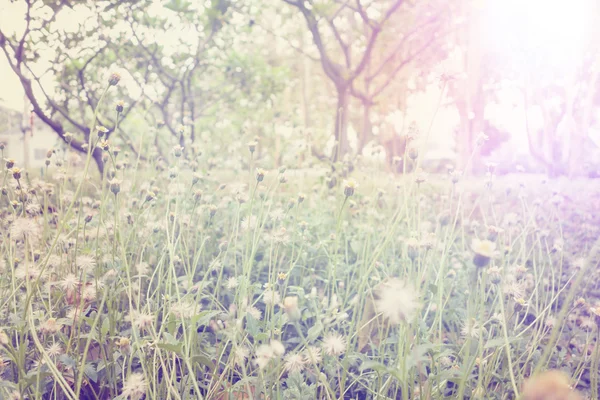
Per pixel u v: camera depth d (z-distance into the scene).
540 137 8.37
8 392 1.30
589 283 2.70
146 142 5.16
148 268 2.19
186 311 1.55
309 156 4.68
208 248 2.64
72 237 2.21
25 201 1.85
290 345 1.97
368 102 7.91
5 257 1.95
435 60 7.62
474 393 1.43
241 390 1.58
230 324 1.51
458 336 1.94
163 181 3.44
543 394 0.58
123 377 1.49
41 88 4.68
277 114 8.88
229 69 7.75
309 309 1.84
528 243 3.22
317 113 14.26
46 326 1.47
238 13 7.34
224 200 3.23
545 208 4.37
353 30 8.52
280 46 11.54
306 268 2.51
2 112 4.98
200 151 3.27
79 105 5.81
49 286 1.61
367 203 3.54
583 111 7.97
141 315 1.42
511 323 2.08
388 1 7.82
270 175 4.14
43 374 1.29
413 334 1.46
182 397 1.52
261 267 2.39
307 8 6.76
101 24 5.37
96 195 3.10
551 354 1.78
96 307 1.81
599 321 1.43
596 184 6.62
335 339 1.37
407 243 1.54
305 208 4.12
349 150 7.32
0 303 1.72
